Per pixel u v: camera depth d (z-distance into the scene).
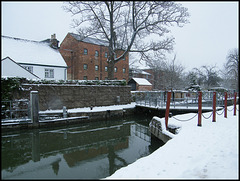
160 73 37.72
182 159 4.47
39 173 5.53
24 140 9.20
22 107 12.01
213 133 6.60
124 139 10.03
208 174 3.60
